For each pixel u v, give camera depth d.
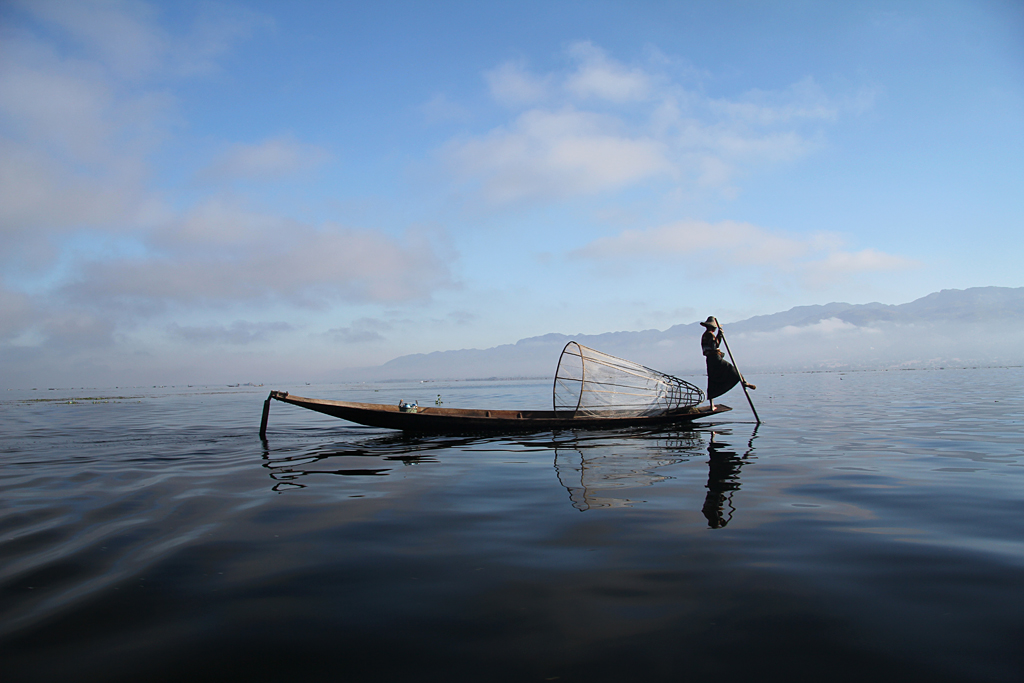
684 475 9.45
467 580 4.82
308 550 5.69
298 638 3.82
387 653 3.60
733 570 4.93
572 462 11.07
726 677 3.24
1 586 4.75
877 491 7.97
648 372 18.30
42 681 3.31
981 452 11.31
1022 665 3.33
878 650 3.53
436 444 14.15
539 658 3.50
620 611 4.14
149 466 11.10
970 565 4.97
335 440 15.29
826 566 4.99
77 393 88.19
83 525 6.67
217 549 5.73
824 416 20.47
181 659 3.56
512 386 82.88
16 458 12.31
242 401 45.94
